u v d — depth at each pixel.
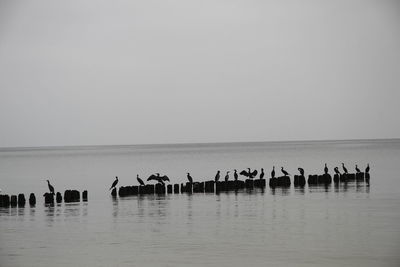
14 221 35.81
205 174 78.94
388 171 71.81
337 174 54.12
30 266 25.80
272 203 41.19
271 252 27.16
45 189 60.72
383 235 30.08
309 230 31.52
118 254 27.41
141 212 38.44
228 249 27.78
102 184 65.81
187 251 27.64
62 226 34.00
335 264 25.28
